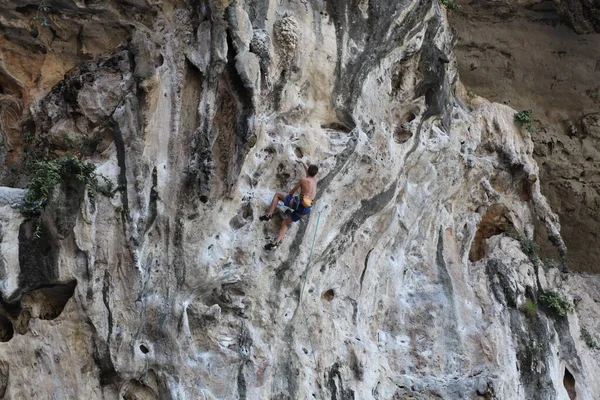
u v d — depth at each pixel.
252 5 16.64
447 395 18.91
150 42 16.64
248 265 16.56
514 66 25.95
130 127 16.03
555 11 25.55
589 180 25.77
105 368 15.32
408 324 19.75
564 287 23.30
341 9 17.95
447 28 22.69
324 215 17.59
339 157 17.56
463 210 22.03
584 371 21.36
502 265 21.36
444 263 20.88
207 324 16.39
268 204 16.78
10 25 17.34
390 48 18.77
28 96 17.72
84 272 15.21
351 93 18.02
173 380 15.67
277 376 16.80
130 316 15.48
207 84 16.00
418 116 19.86
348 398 17.55
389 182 18.77
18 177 17.27
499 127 22.70
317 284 18.11
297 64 17.12
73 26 17.50
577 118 26.08
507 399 19.39
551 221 23.45
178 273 15.88
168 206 15.94
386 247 19.75
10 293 14.80
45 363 15.09
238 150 16.11
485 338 20.08
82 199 15.12
